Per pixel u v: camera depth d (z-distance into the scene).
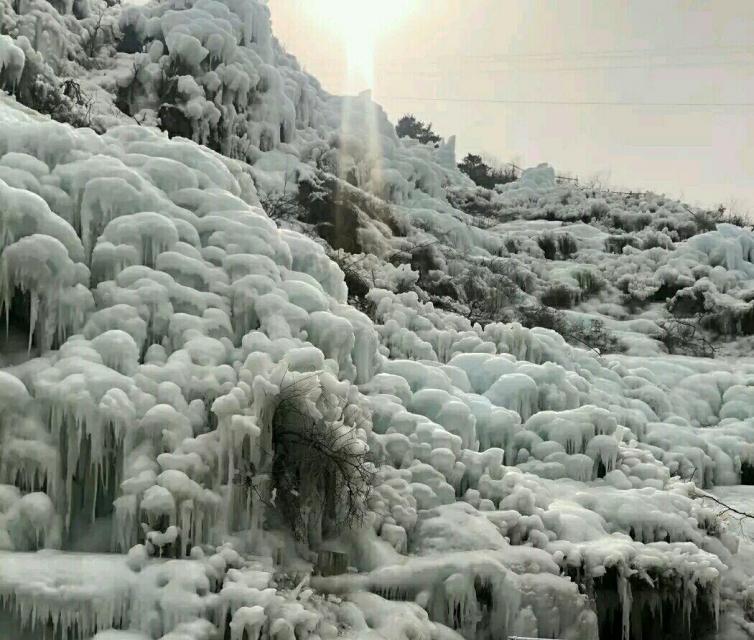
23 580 6.58
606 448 12.27
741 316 26.86
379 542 8.89
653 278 31.19
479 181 56.22
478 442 11.95
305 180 24.11
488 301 23.02
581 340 23.39
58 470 7.64
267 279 10.12
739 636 10.11
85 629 6.72
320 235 22.28
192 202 10.80
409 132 57.97
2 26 22.69
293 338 9.80
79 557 7.10
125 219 9.62
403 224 26.34
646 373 18.70
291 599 7.41
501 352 15.42
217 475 8.04
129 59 27.45
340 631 7.62
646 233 38.69
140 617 6.86
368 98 36.16
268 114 27.19
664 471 12.52
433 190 35.06
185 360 8.75
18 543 7.28
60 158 10.05
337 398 9.20
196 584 7.03
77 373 7.97
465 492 10.50
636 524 10.63
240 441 8.08
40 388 7.82
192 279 9.81
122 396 7.88
